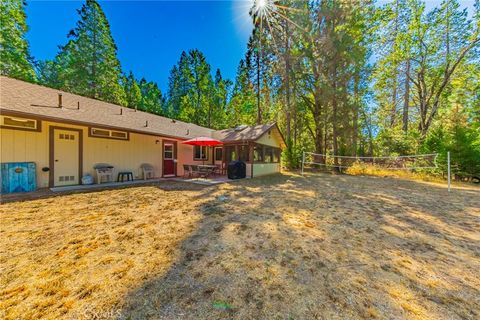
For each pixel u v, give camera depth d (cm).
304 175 1288
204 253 277
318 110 1700
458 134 1062
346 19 1401
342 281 221
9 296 187
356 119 1560
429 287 214
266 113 2356
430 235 355
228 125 2895
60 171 710
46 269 231
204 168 1022
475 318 172
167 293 197
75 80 1762
